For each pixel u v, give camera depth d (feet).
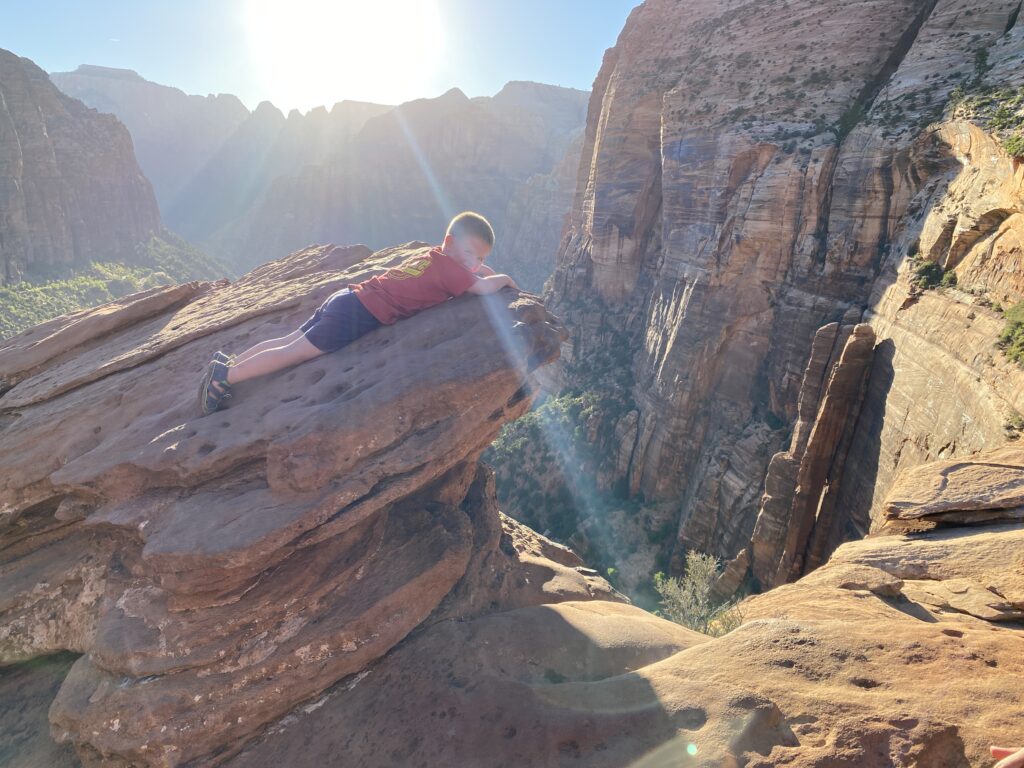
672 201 172.65
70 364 30.01
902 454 72.64
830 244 115.34
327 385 21.13
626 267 227.40
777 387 123.54
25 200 428.56
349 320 23.04
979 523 28.60
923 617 20.13
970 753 11.76
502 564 26.07
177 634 17.16
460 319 23.04
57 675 21.52
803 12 157.99
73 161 516.73
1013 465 31.55
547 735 14.69
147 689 16.46
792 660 15.66
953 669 14.69
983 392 58.54
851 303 108.17
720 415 135.85
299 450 18.16
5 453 23.24
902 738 12.16
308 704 18.22
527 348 21.52
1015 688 13.56
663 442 145.38
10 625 20.95
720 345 136.87
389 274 23.73
